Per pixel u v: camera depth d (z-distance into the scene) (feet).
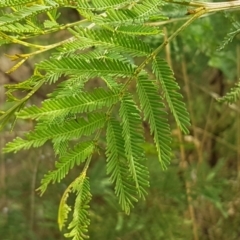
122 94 0.43
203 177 1.21
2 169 1.39
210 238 1.39
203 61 1.24
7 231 1.27
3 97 1.44
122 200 0.43
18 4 0.39
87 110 0.42
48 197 1.26
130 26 0.42
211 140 1.52
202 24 0.96
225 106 1.47
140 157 0.42
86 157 0.44
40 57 1.23
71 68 0.42
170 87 0.43
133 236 1.18
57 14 0.48
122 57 0.45
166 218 1.17
